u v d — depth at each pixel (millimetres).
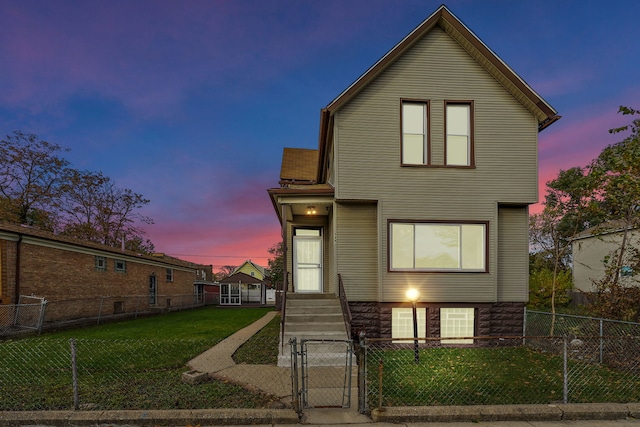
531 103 9953
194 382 5719
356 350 7660
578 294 20438
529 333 10117
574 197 11172
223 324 14398
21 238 12727
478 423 4320
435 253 9789
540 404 4703
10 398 5004
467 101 10102
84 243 16016
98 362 7109
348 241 10000
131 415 4289
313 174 15828
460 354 8117
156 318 18172
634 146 8727
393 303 9648
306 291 12281
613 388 5703
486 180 9930
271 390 5414
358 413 4566
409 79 10062
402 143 9930
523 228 10172
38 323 11688
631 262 9188
